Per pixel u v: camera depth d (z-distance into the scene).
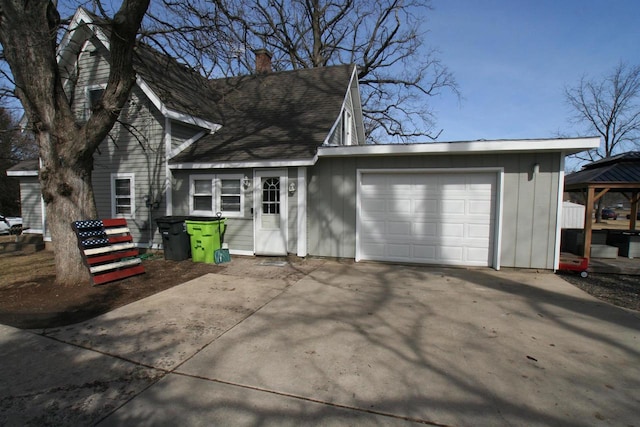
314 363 3.41
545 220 7.19
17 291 5.70
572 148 6.61
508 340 3.98
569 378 3.17
